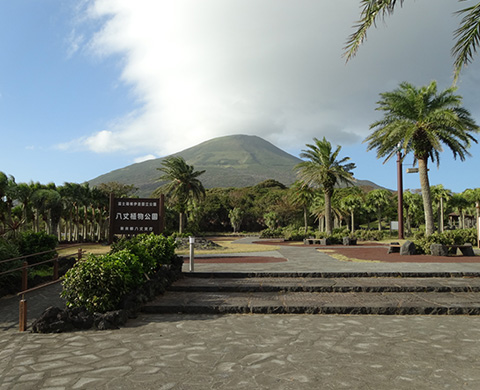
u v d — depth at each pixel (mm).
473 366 4297
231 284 9117
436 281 9453
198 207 66750
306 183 36500
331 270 10734
